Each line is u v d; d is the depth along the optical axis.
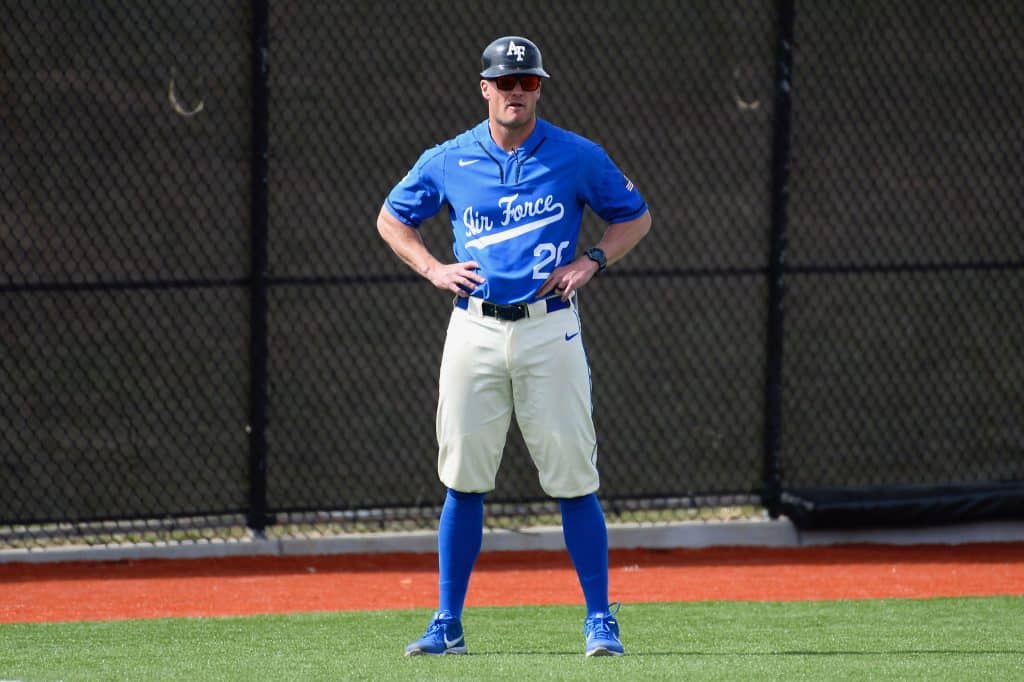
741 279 31.00
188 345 28.05
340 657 18.41
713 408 30.94
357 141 28.72
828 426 31.31
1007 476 32.22
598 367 30.33
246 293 27.98
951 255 31.80
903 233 31.52
